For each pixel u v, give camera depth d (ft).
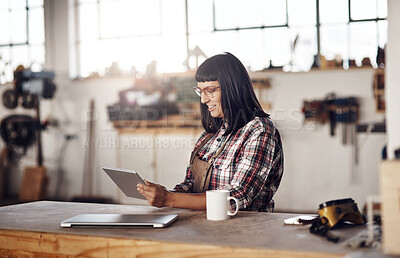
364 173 19.57
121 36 23.06
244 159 7.18
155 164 21.63
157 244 5.32
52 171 23.68
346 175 19.80
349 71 19.69
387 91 7.20
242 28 21.27
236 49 21.39
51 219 6.68
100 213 7.11
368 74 19.47
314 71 20.10
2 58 24.52
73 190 23.43
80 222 6.06
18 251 6.08
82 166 23.24
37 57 24.06
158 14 22.47
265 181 7.38
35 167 22.98
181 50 22.17
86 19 23.54
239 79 7.48
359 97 19.60
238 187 6.93
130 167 22.04
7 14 24.52
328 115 19.43
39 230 6.00
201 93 7.72
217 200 6.38
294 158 20.43
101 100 22.95
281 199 20.67
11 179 24.27
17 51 24.36
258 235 5.49
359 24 19.66
